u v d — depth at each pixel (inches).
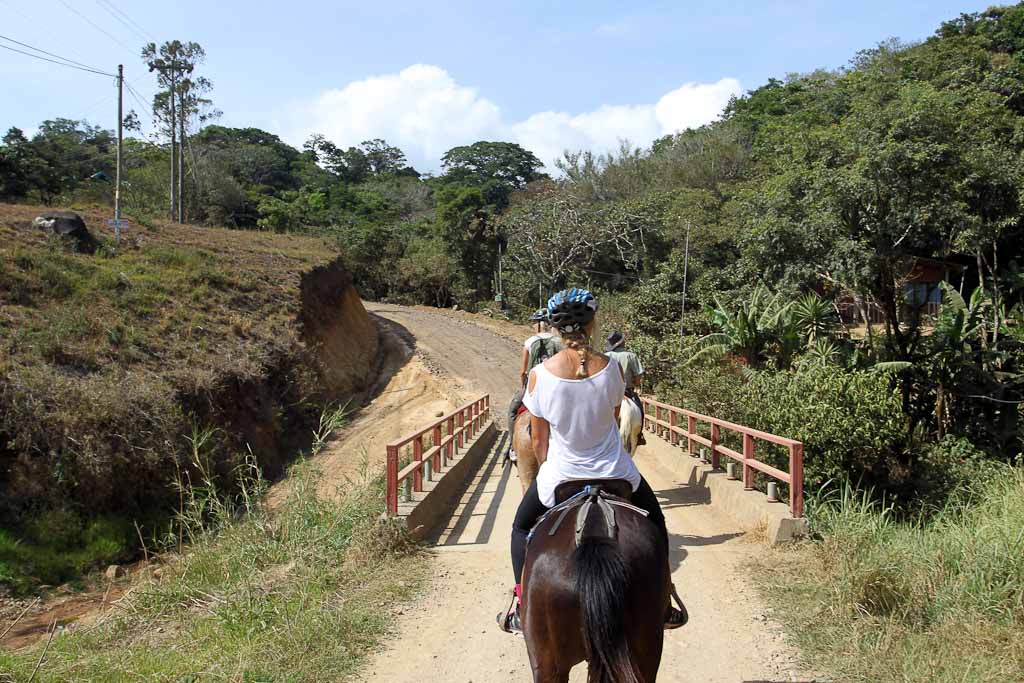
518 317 2150.6
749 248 1030.4
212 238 1635.1
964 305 965.8
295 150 4889.3
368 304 2470.5
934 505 608.1
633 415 370.0
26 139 2123.5
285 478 800.3
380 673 225.9
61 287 941.8
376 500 408.5
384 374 1492.4
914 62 1542.8
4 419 601.3
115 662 246.7
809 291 1054.4
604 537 136.7
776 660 222.1
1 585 501.0
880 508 613.0
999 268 1263.5
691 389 789.2
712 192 2064.5
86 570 550.9
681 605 176.1
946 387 957.2
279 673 223.0
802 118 1635.1
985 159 888.3
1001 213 937.5
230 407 843.4
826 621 245.0
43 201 2016.5
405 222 3174.2
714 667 220.4
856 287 959.6
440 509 461.1
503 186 4082.2
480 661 233.3
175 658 241.3
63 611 483.2
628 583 131.3
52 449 604.1
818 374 664.4
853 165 913.5
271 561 359.9
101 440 625.3
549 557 140.6
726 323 1014.4
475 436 763.4
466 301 2433.6
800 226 935.7
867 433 606.2
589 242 1999.3
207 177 2935.5
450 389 1339.8
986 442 949.8
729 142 2245.3
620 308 1697.8
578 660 138.1
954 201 886.4
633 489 161.5
